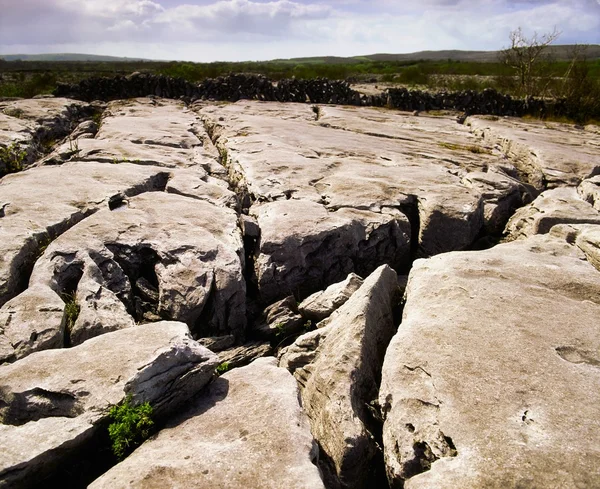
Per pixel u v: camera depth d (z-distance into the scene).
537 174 15.73
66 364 4.84
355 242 9.55
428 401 4.53
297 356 6.46
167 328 5.45
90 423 4.31
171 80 30.67
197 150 15.98
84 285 7.21
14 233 8.27
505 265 7.32
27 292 6.67
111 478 3.80
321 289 9.15
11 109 21.44
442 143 18.25
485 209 11.93
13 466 3.82
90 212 9.59
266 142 16.27
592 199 11.70
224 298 7.66
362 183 11.99
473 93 29.25
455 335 5.42
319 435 5.04
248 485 3.73
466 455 3.91
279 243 8.73
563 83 30.06
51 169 12.21
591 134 22.53
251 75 31.20
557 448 3.89
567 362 5.00
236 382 5.17
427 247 10.71
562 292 6.53
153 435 4.41
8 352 5.66
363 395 5.25
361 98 30.53
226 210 10.06
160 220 9.18
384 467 4.79
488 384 4.65
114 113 23.52
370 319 5.97
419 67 53.53
